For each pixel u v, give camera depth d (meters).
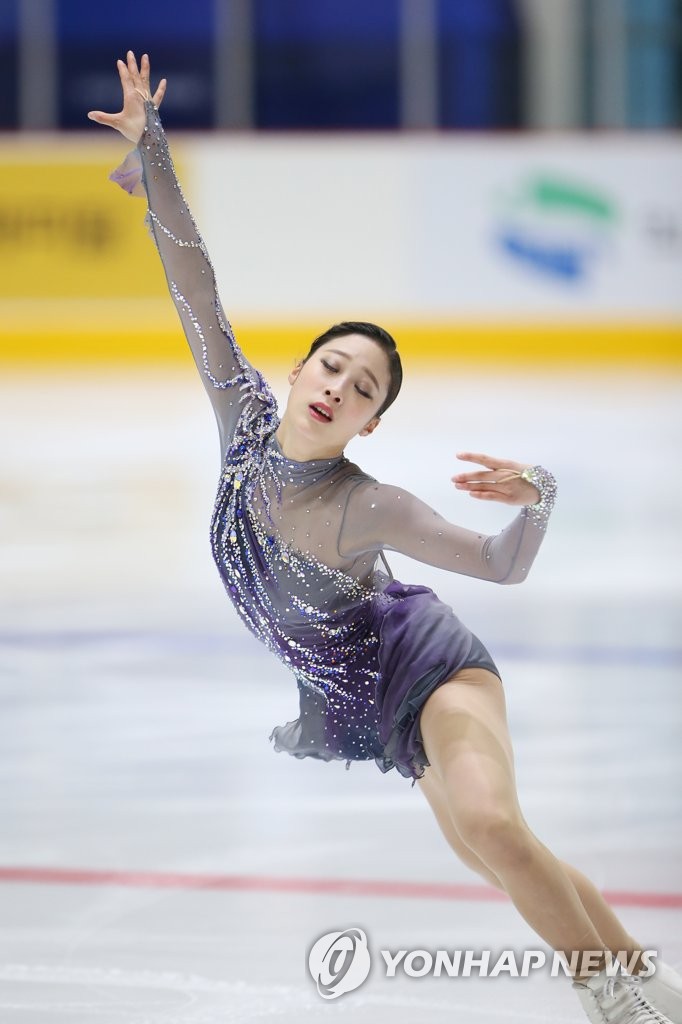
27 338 46.09
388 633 9.45
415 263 45.66
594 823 13.29
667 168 45.25
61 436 36.12
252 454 9.77
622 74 48.25
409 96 48.94
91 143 45.28
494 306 45.88
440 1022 9.45
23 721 16.55
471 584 23.81
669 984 9.25
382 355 9.42
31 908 11.38
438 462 32.72
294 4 48.75
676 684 18.02
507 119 48.84
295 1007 9.62
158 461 33.25
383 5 48.56
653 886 11.77
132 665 18.92
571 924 8.43
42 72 48.75
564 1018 9.53
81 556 25.28
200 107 49.28
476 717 8.86
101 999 9.67
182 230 10.42
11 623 21.05
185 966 10.25
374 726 9.62
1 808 13.79
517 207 45.50
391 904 11.46
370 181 45.38
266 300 45.75
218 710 17.00
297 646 9.77
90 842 12.90
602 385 43.66
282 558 9.51
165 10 48.66
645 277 45.59
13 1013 9.45
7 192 45.47
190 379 44.81
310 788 14.55
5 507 29.00
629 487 30.69
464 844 9.66
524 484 8.73
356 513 9.29
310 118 49.28
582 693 17.61
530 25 48.34
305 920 11.13
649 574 24.05
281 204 45.47
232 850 12.70
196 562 24.98
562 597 22.64
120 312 45.78
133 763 15.16
